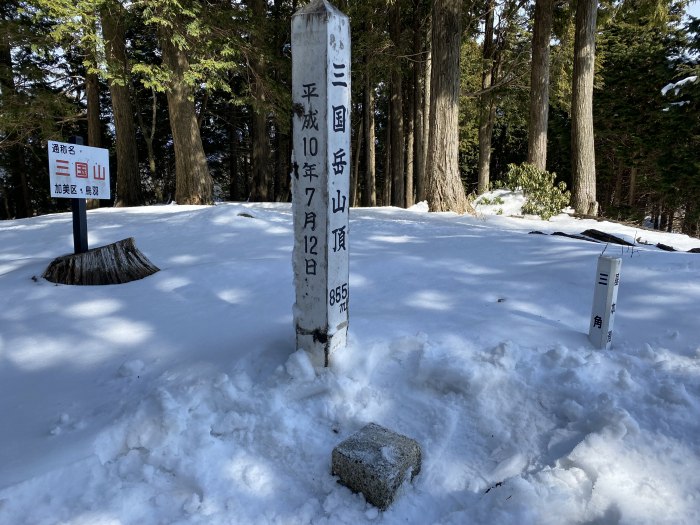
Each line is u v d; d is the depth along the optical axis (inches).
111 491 70.0
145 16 412.2
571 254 177.8
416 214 422.3
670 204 745.0
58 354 116.8
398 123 761.6
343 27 91.4
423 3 727.1
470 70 756.0
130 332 128.0
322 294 94.7
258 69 547.2
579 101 477.7
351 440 77.2
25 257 233.0
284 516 69.6
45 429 85.4
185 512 68.4
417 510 71.8
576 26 474.3
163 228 289.1
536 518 65.4
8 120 510.9
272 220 304.5
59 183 163.0
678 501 63.8
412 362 100.5
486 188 537.0
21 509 65.1
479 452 80.9
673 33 681.0
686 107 576.7
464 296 140.6
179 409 83.9
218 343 117.4
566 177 915.4
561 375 91.3
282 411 87.9
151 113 914.7
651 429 76.2
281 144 909.2
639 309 121.8
